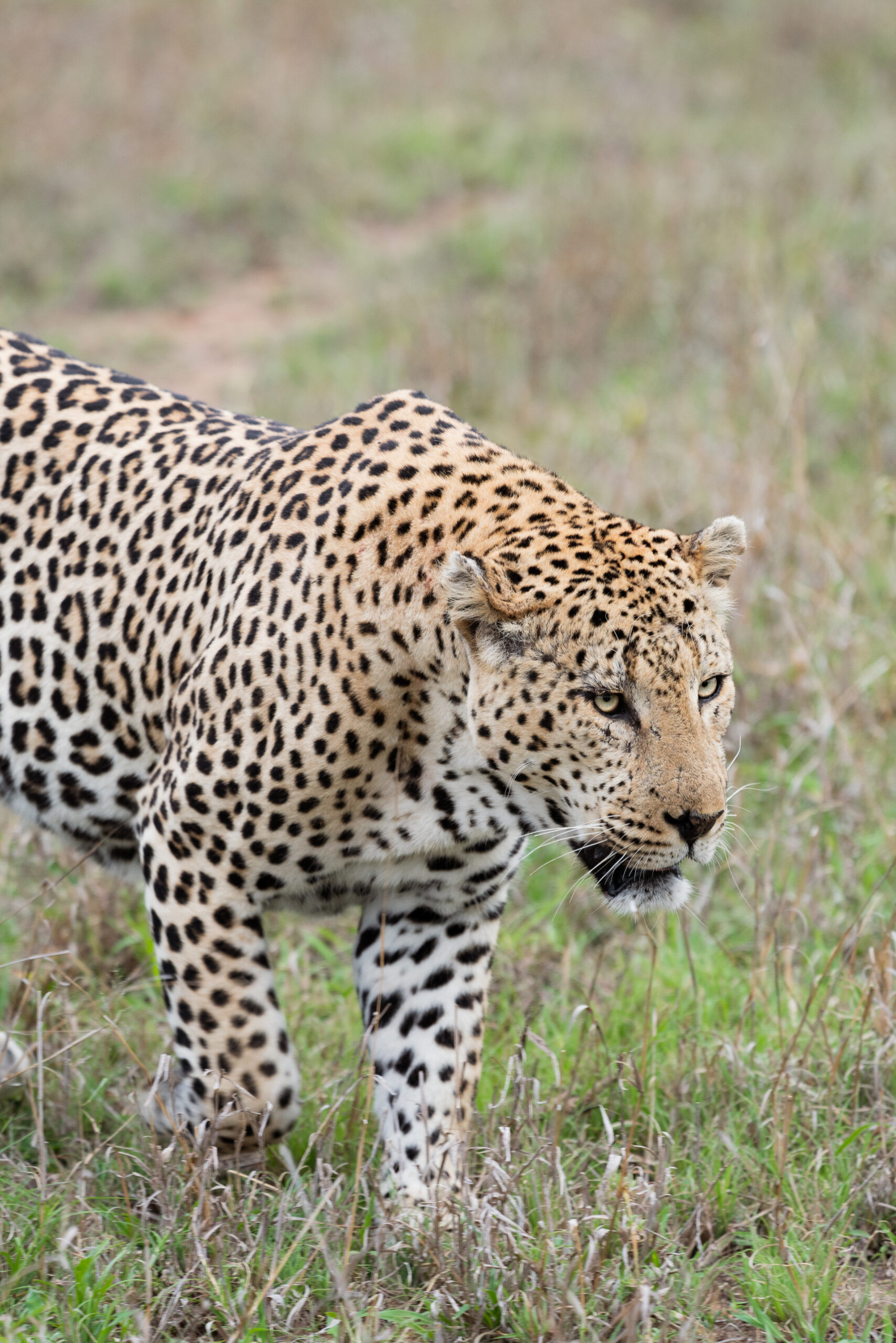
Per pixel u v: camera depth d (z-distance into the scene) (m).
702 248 19.38
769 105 26.34
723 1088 8.02
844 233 19.61
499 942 9.63
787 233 19.50
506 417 16.08
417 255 21.34
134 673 7.84
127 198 24.02
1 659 8.15
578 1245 6.44
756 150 23.70
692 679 6.67
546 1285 6.38
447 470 7.24
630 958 9.56
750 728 11.10
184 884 7.28
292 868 7.24
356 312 19.91
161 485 7.95
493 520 7.02
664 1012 8.70
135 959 9.60
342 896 7.62
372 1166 7.50
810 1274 6.74
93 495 8.05
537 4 31.38
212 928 7.27
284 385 17.64
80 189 24.16
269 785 7.02
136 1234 6.89
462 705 6.93
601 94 27.14
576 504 7.16
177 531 7.82
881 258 18.66
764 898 9.35
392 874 7.40
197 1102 7.36
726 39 29.84
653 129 25.08
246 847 7.14
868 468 13.91
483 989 7.78
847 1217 7.25
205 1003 7.29
